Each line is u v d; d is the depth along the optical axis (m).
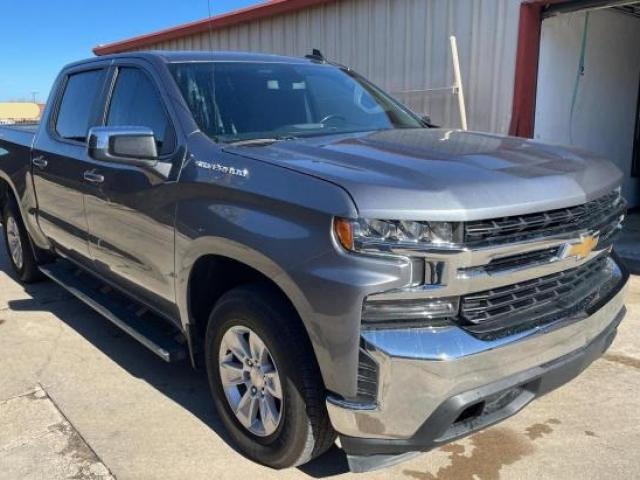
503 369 2.42
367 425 2.38
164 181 3.21
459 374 2.30
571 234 2.58
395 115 4.12
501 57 7.38
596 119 8.66
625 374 3.88
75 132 4.43
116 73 4.07
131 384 3.91
